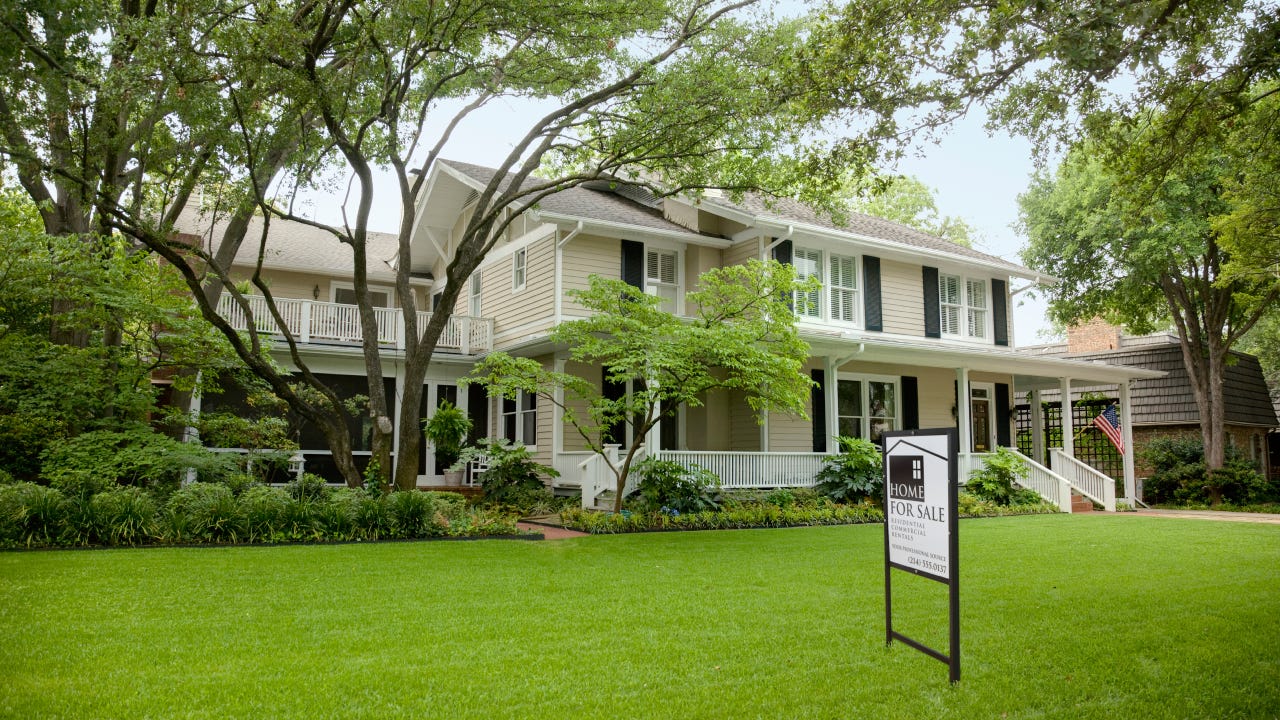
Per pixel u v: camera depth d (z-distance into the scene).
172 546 9.52
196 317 13.30
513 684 4.60
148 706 4.11
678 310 18.77
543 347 16.86
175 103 10.59
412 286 23.52
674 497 14.17
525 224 18.77
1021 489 18.86
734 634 5.81
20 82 10.91
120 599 6.53
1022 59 7.52
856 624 6.17
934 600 7.16
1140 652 5.53
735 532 12.87
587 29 12.97
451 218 21.67
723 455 16.20
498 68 13.63
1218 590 7.77
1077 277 25.11
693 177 14.52
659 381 13.49
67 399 12.17
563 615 6.38
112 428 12.70
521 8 11.93
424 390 18.73
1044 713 4.34
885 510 5.57
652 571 8.62
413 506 11.41
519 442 16.73
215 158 12.60
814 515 14.82
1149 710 4.41
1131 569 9.10
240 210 13.70
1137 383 26.56
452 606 6.64
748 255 18.72
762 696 4.47
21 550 8.78
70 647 5.14
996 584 8.05
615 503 13.91
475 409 19.39
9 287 11.36
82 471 10.77
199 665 4.83
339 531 10.83
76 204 13.91
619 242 17.97
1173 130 8.80
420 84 14.03
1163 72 7.88
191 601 6.56
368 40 11.27
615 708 4.24
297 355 13.06
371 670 4.80
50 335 14.00
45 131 11.27
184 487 11.33
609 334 16.09
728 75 12.98
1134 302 25.20
